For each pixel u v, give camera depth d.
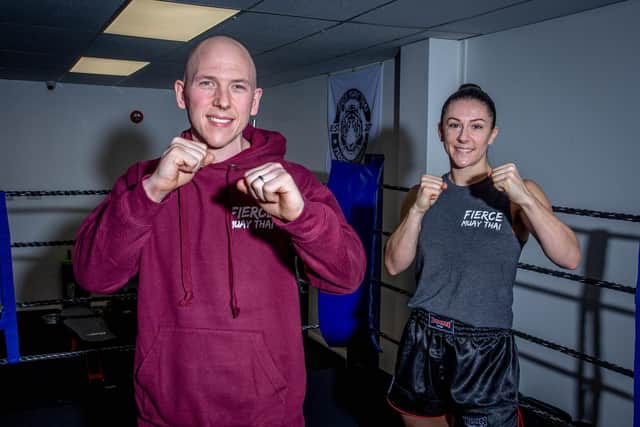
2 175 6.16
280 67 5.16
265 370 1.03
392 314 4.60
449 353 1.73
